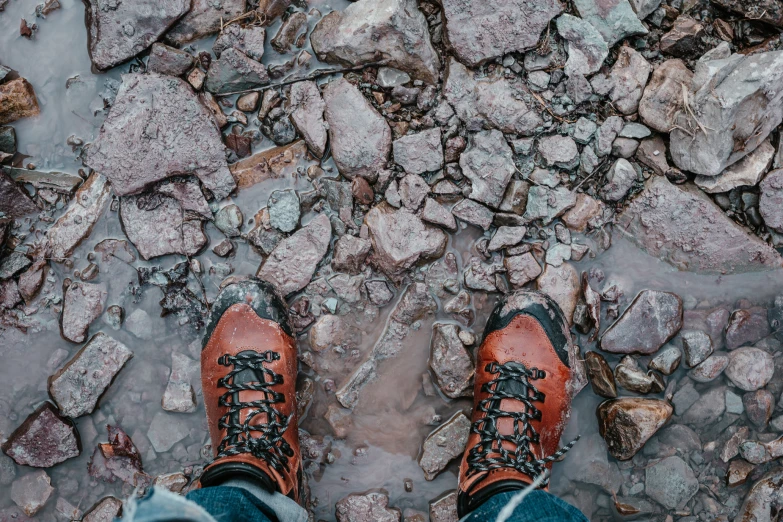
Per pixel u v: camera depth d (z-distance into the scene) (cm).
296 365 182
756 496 181
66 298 183
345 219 183
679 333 185
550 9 174
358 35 175
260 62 182
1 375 184
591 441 185
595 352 185
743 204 182
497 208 181
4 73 184
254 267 186
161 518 109
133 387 185
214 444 176
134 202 182
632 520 184
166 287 184
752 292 186
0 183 178
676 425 184
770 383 184
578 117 181
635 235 184
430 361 184
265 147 185
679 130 175
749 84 165
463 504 164
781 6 175
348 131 179
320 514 184
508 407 175
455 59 180
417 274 185
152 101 176
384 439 185
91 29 183
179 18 179
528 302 180
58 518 182
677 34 179
